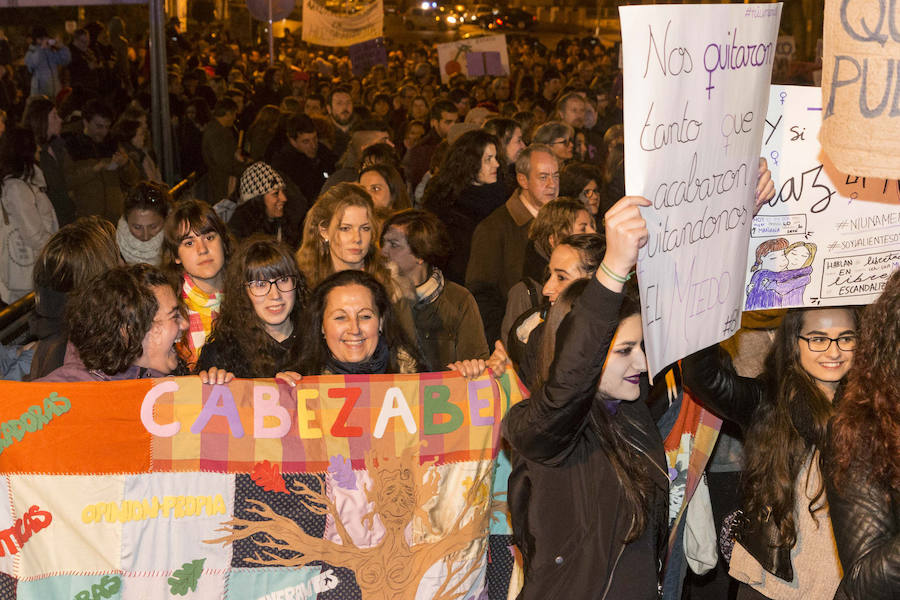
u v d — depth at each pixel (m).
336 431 2.87
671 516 2.91
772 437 2.64
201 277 3.86
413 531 2.92
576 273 3.20
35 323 3.64
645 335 2.00
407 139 10.45
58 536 2.78
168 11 12.53
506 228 5.00
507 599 3.05
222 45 15.29
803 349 2.65
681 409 2.90
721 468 3.33
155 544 2.82
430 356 4.14
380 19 12.83
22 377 3.81
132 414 2.79
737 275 2.32
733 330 2.36
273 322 3.46
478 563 2.97
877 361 2.01
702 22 1.98
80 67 9.16
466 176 5.51
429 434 2.91
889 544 1.95
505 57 13.67
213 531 2.84
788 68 10.30
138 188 5.03
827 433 2.14
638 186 1.94
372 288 3.23
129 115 8.40
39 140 6.50
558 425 2.13
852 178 2.53
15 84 8.00
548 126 7.17
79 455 2.77
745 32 2.10
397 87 14.25
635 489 2.24
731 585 3.69
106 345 2.90
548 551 2.29
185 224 3.81
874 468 1.99
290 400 2.87
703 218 2.14
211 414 2.83
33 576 2.78
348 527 2.88
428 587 2.93
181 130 10.51
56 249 3.52
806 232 2.54
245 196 5.79
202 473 2.83
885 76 1.99
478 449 2.94
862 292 2.60
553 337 2.23
